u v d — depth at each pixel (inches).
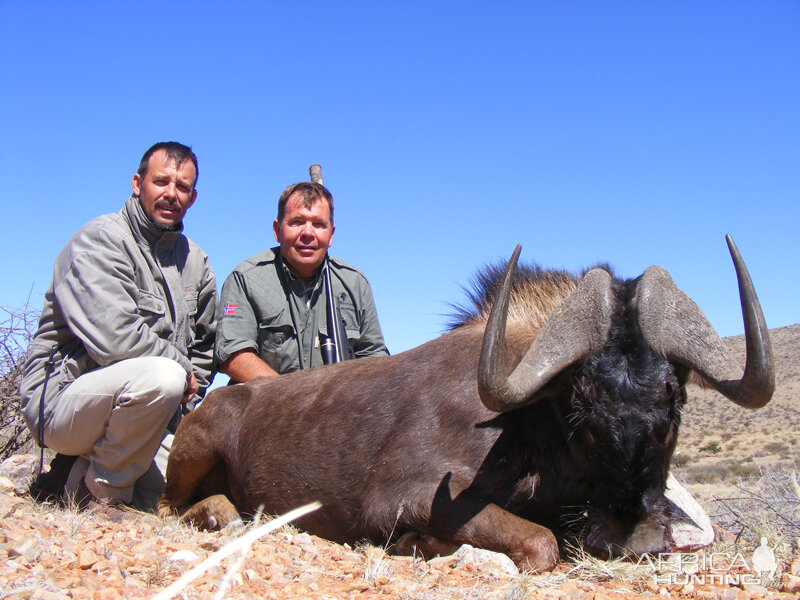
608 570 49.1
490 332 49.7
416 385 64.5
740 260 46.6
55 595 33.6
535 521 60.0
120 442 67.4
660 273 54.5
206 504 69.2
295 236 86.7
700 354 51.4
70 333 71.9
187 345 79.9
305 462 67.2
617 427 51.1
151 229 74.5
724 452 511.2
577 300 54.5
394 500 59.5
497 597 41.8
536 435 58.6
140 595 36.3
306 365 87.7
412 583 44.4
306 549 53.3
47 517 55.1
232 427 73.8
